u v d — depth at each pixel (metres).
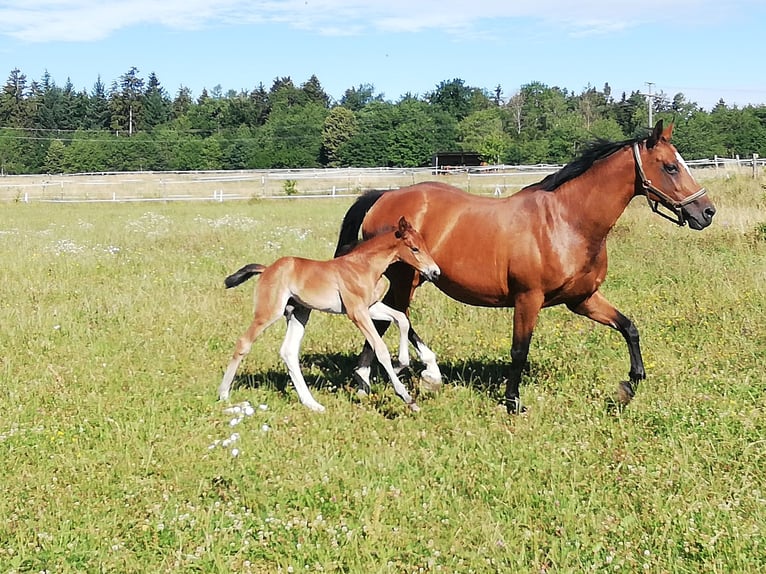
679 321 9.35
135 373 7.79
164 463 5.78
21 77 109.81
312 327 9.78
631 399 6.70
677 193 6.52
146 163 79.50
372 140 79.31
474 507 5.10
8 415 6.62
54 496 5.26
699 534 4.55
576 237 6.65
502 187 36.06
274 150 81.56
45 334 9.09
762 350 7.96
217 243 16.80
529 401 7.02
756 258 13.33
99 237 18.33
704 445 5.71
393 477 5.52
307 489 5.32
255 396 7.29
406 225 7.03
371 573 4.34
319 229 19.91
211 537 4.70
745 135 64.44
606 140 6.83
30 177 57.69
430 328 9.65
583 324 9.56
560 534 4.70
